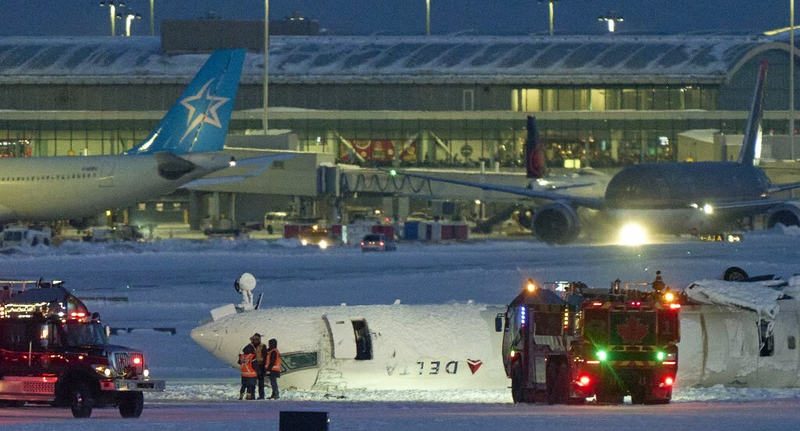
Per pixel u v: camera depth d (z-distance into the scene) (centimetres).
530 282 11569
